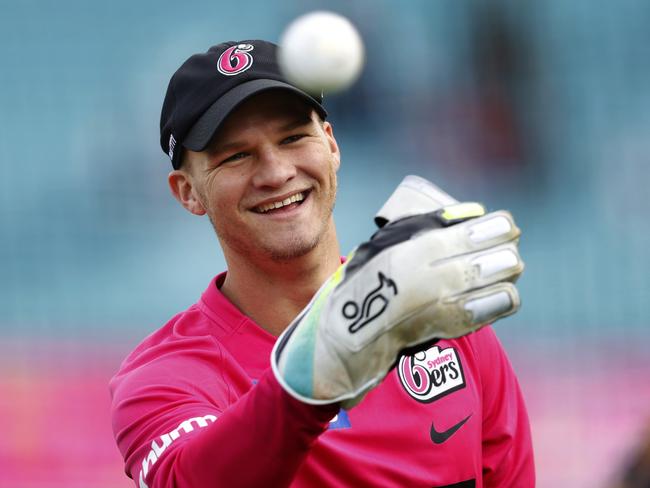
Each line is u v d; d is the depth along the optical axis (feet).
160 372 30.71
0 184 132.05
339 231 128.88
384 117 135.64
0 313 115.85
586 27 138.41
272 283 32.01
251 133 30.09
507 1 138.41
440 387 32.40
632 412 94.48
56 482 89.15
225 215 31.07
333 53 27.55
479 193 132.26
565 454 89.86
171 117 32.30
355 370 23.31
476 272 23.17
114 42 146.92
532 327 108.47
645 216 128.16
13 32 144.97
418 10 139.95
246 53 31.14
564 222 127.95
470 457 32.48
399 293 23.12
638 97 135.64
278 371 23.49
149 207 129.59
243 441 23.73
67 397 98.37
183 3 150.20
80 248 126.93
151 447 28.07
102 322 115.44
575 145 133.80
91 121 138.62
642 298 114.21
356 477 30.27
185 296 121.08
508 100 135.54
